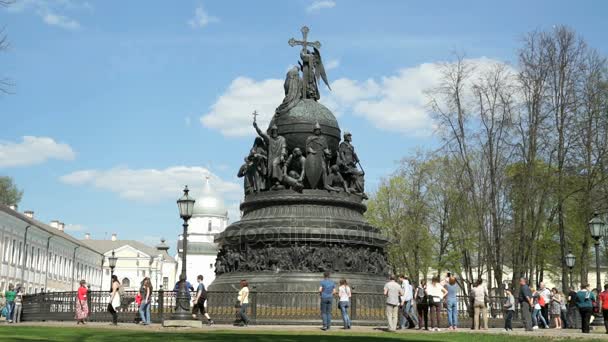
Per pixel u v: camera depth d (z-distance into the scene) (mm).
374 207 75562
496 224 50500
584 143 47375
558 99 47375
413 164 72500
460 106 51125
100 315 35250
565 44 47375
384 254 39594
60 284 102688
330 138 39750
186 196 28859
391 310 27328
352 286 35312
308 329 27625
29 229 86250
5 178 99062
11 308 35875
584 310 30203
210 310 34000
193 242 142125
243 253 37125
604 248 60031
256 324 31609
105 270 144125
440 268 69500
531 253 52531
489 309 40406
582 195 48469
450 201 65438
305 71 41281
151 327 28203
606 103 47344
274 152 39031
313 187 38500
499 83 49812
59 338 20797
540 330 32844
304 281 35000
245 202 39406
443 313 34156
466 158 52219
